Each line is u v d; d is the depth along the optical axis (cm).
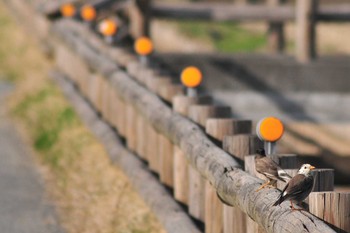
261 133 1655
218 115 2119
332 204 1302
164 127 2217
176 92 2516
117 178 2511
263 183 1499
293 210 1282
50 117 3400
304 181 1241
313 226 1214
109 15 4159
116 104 2955
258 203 1409
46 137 3161
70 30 3959
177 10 3878
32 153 3055
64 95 3656
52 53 4612
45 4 4569
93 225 2191
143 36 3819
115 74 2931
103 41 3562
